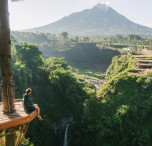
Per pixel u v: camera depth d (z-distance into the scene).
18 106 7.63
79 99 67.44
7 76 6.51
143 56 108.56
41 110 56.44
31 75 66.44
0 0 5.80
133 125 52.12
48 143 49.50
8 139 6.52
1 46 6.13
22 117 6.25
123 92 63.84
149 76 65.81
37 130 48.66
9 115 6.46
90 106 56.81
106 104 60.56
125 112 51.75
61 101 67.50
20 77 58.22
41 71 76.50
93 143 46.75
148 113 56.47
